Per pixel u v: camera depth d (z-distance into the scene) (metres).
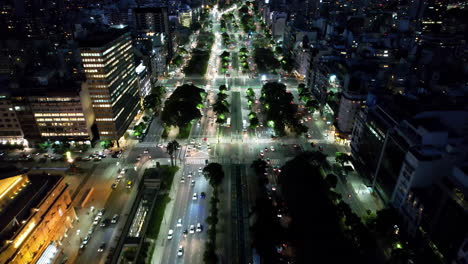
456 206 130.50
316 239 153.25
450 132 157.75
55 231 155.25
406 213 159.25
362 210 180.62
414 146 154.88
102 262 150.75
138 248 150.12
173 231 166.75
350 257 145.62
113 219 173.75
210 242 156.50
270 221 156.00
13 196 141.88
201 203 186.50
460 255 122.88
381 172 183.00
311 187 179.25
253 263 149.25
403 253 138.88
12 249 124.81
